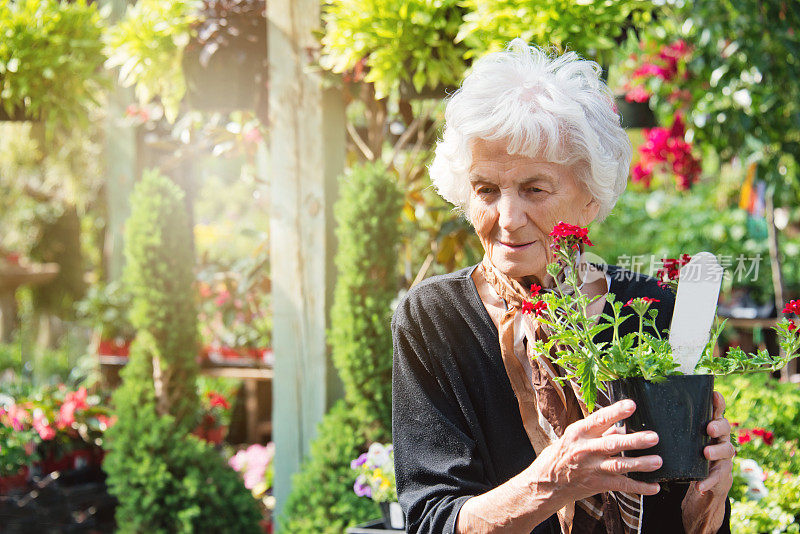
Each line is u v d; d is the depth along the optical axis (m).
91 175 6.33
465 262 3.95
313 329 3.29
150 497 3.50
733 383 2.82
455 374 1.21
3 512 4.29
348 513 3.07
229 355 5.10
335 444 3.15
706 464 1.00
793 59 4.02
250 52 3.27
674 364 0.99
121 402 3.66
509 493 1.05
